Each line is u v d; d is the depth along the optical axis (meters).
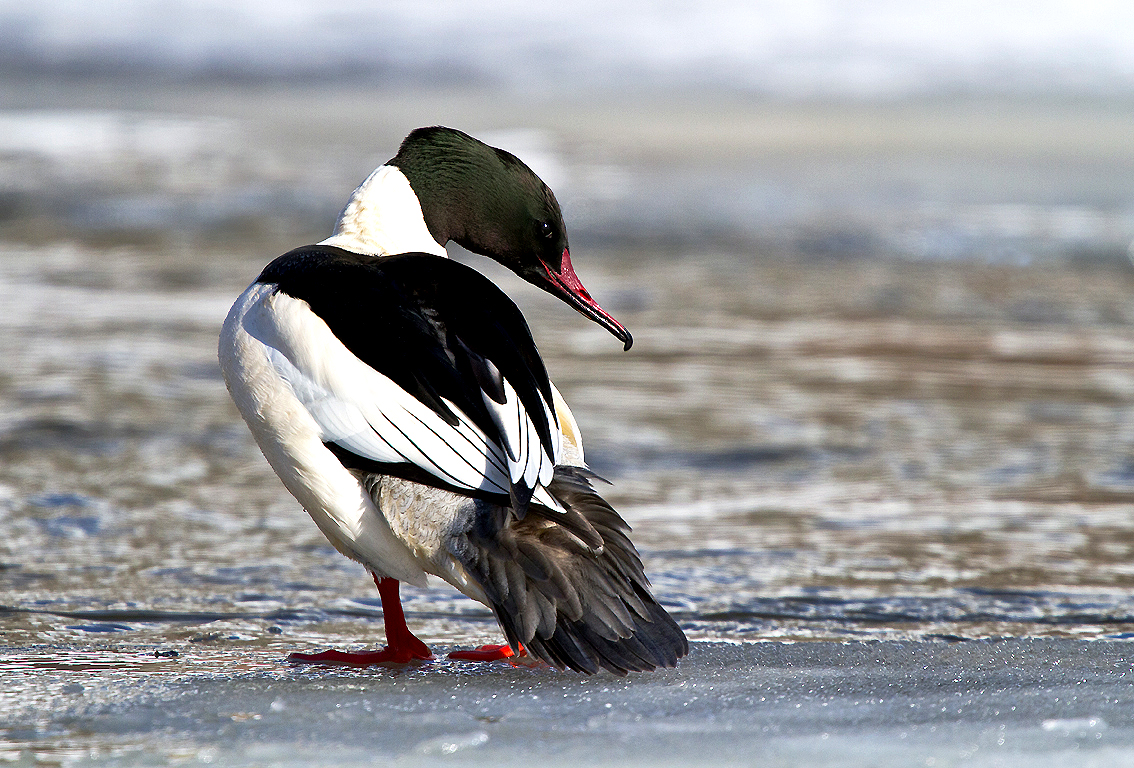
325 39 44.16
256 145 31.78
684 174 28.38
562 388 12.85
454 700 5.47
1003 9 44.16
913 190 26.75
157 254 19.67
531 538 5.79
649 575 7.96
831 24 44.44
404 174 7.22
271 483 9.95
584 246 20.95
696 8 45.38
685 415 12.02
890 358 14.35
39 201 23.75
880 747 4.79
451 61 42.25
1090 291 18.11
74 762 4.69
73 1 46.47
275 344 6.13
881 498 9.77
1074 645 6.52
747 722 5.11
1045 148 31.86
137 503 9.31
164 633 6.85
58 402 11.83
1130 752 4.71
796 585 7.77
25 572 7.82
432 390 5.83
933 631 6.93
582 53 42.69
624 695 5.55
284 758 4.72
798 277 18.84
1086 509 9.52
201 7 46.22
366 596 7.66
